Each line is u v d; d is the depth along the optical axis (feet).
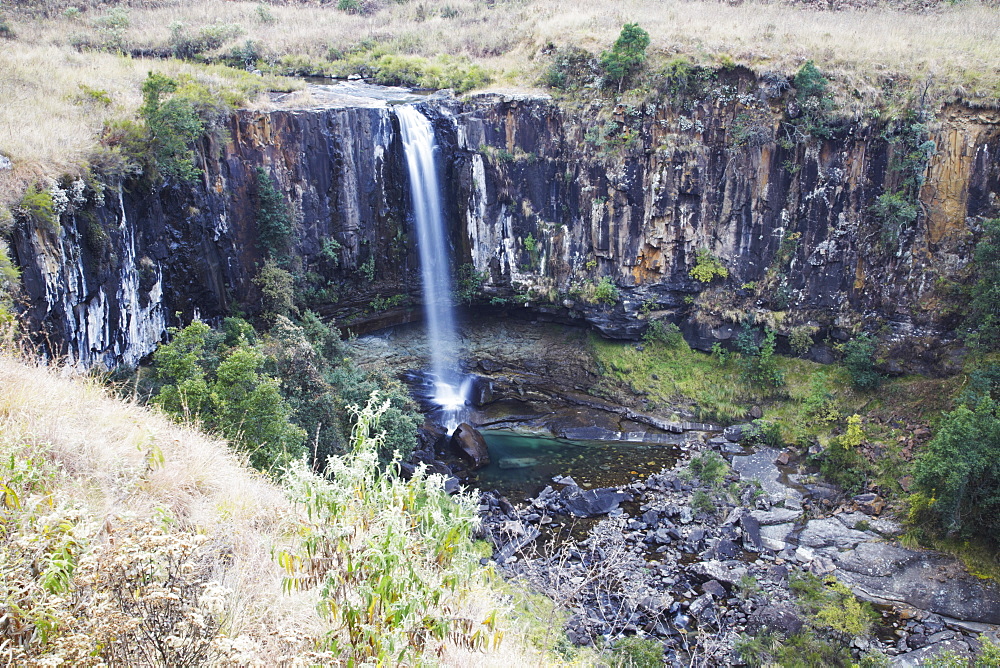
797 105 98.22
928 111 93.56
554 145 107.04
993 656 55.16
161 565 20.80
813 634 59.52
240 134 89.40
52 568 18.75
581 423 101.71
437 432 95.76
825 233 100.53
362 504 24.20
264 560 28.50
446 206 110.52
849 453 88.22
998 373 84.02
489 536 71.10
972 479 70.33
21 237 55.21
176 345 57.67
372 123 100.37
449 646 26.61
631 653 51.31
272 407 53.26
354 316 108.37
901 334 97.60
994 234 86.74
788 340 104.88
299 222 96.37
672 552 72.43
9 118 67.41
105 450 31.94
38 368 39.37
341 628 22.43
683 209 105.70
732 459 92.48
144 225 75.56
